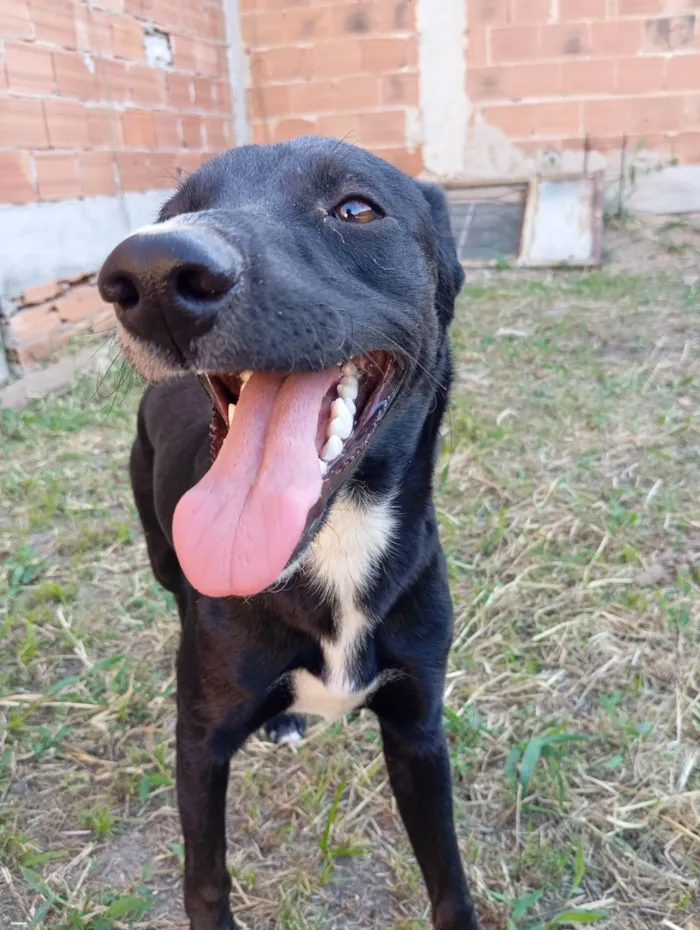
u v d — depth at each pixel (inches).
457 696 62.7
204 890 42.8
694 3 171.5
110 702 62.3
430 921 47.1
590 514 83.7
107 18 136.7
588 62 179.5
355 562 44.5
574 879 48.8
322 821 53.4
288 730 59.6
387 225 44.3
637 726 58.0
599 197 177.5
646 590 72.6
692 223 181.3
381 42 185.3
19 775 56.4
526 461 94.0
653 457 93.0
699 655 64.4
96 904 47.7
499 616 69.9
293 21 187.2
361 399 45.6
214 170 43.9
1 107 113.7
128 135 145.2
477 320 140.2
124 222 144.8
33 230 121.4
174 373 34.5
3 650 68.1
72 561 79.7
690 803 52.8
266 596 43.1
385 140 193.2
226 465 39.0
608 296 148.4
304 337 35.6
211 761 43.6
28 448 102.5
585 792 54.5
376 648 46.0
